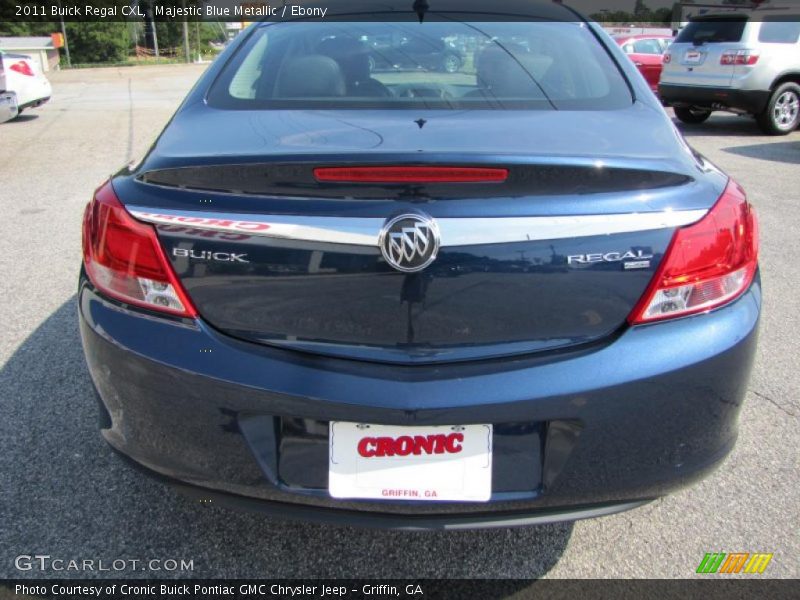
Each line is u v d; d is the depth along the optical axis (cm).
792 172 743
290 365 163
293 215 160
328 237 159
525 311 162
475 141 178
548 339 165
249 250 162
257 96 223
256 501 173
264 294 164
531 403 160
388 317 162
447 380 161
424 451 164
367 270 159
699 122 1152
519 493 168
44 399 287
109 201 175
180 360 166
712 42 998
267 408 163
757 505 233
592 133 190
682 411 169
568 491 168
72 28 3559
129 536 215
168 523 221
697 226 167
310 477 167
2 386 296
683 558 211
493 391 160
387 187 159
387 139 179
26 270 438
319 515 171
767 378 314
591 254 162
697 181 175
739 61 965
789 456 258
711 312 172
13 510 224
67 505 227
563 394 161
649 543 217
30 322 361
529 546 216
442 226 158
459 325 162
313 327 164
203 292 166
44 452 252
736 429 186
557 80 230
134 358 169
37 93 1139
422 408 159
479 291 160
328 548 214
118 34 3688
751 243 182
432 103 213
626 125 199
